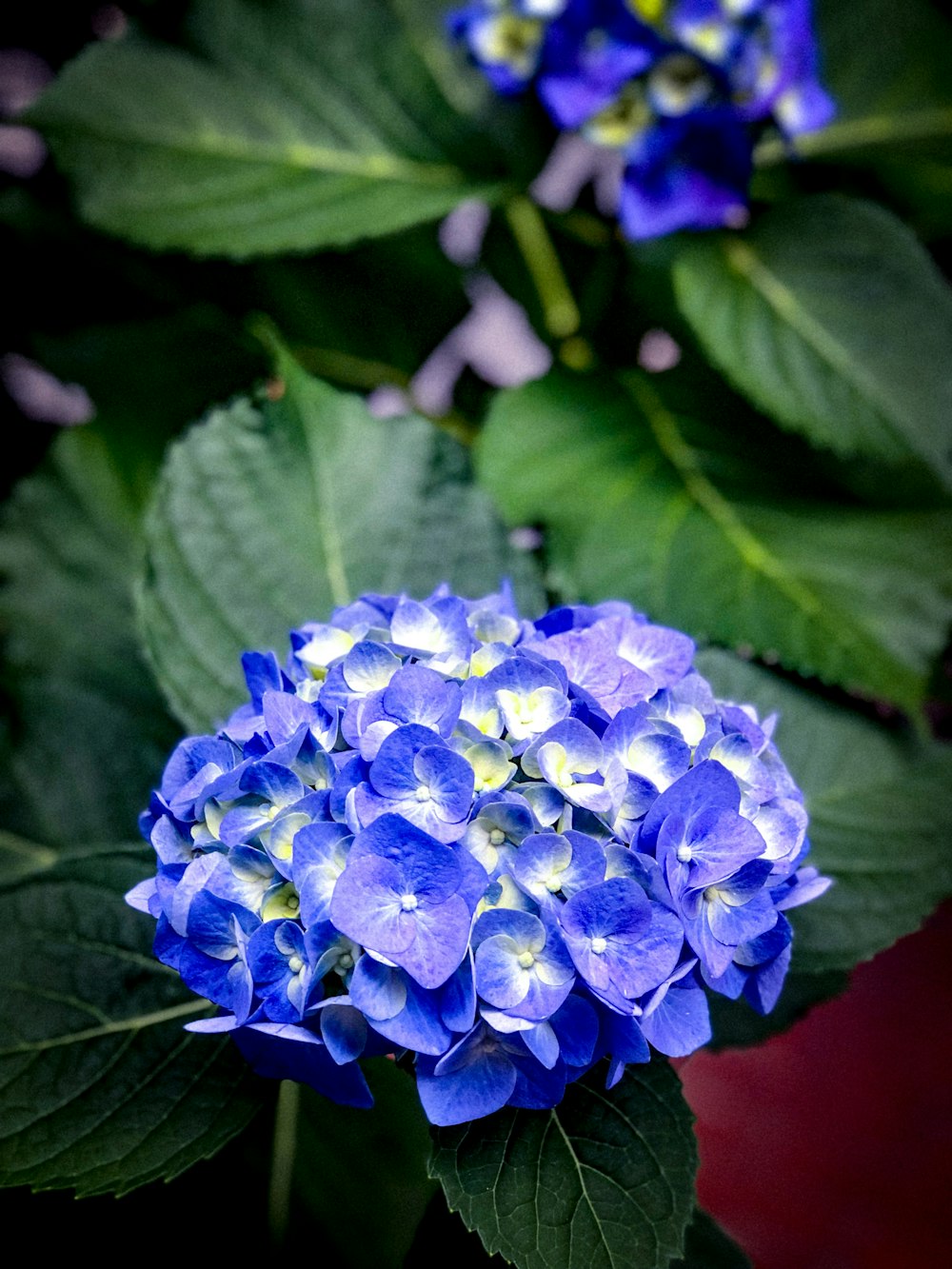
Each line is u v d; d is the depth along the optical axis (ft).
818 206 1.58
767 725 1.03
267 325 1.57
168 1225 1.26
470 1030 0.83
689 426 1.58
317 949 0.84
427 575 1.34
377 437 1.36
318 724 0.91
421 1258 1.11
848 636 1.43
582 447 1.53
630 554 1.46
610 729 0.89
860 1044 2.55
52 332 1.72
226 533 1.29
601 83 1.40
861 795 1.35
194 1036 1.13
